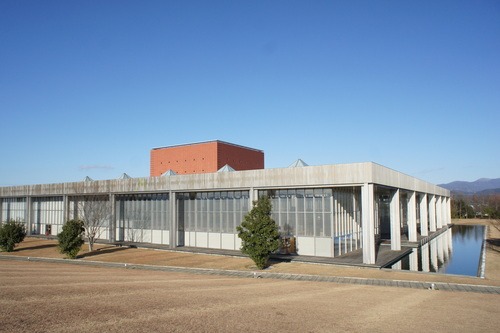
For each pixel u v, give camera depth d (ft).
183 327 30.07
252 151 153.79
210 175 93.50
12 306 34.65
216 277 61.82
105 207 116.06
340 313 36.35
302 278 60.80
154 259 83.51
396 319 34.53
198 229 99.91
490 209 219.61
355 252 87.61
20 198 154.10
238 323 31.78
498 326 32.83
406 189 104.83
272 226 70.59
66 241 85.56
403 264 82.53
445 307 39.83
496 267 71.97
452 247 118.73
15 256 91.76
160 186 102.99
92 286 47.37
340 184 75.46
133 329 29.09
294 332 29.91
